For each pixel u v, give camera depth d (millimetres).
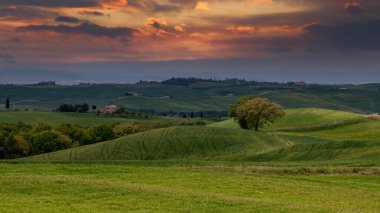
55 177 47281
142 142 118062
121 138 122625
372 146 94812
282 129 172750
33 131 166250
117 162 73688
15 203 34094
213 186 49688
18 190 39469
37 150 149500
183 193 41375
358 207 41625
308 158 90500
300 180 56594
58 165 63688
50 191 39812
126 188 42312
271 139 129250
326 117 185250
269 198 44219
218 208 35719
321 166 70125
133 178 53844
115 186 42938
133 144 116812
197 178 54500
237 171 63844
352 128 165750
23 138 149000
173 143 117375
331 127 171500
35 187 40906
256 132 134500
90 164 67250
